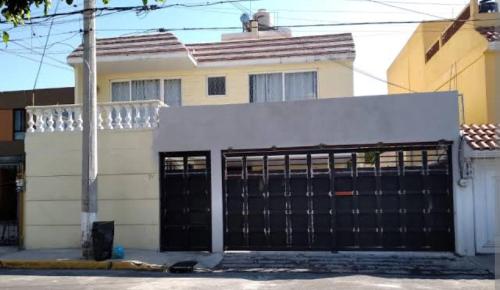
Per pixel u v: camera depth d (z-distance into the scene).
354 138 13.76
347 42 18.75
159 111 14.70
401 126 13.58
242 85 18.80
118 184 14.83
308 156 14.07
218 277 11.23
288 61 18.36
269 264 12.58
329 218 13.95
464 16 17.91
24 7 4.99
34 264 12.98
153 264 12.59
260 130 14.16
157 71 19.25
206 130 14.43
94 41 13.56
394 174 13.71
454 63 18.72
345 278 10.88
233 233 14.31
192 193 14.52
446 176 13.51
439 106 13.49
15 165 16.14
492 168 13.16
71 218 15.11
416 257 13.01
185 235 14.46
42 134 15.38
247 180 14.34
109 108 15.02
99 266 12.72
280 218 14.16
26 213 15.34
